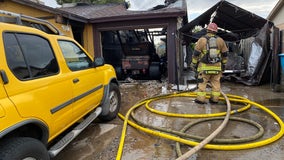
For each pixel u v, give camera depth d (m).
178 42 8.75
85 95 3.53
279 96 6.21
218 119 4.50
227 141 3.40
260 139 3.59
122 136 3.74
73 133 3.18
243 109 4.95
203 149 3.32
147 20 8.83
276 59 6.91
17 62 2.27
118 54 11.98
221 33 11.49
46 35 2.91
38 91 2.40
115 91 4.88
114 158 3.23
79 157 3.29
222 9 8.70
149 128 4.13
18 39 2.38
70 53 3.40
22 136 2.39
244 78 8.27
